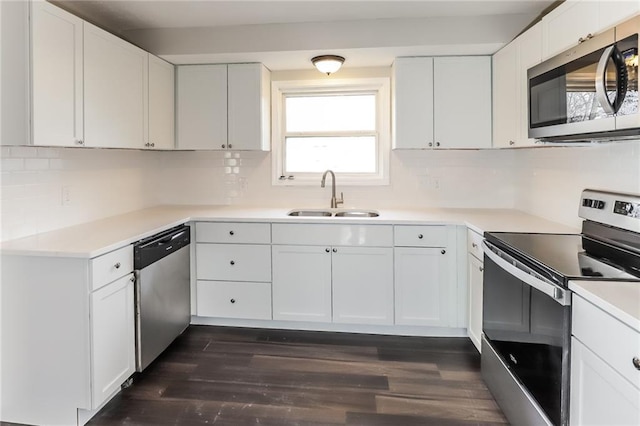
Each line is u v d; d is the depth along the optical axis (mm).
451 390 2232
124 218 2902
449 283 2834
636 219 1746
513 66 2629
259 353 2693
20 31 1864
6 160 2102
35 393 1990
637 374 1089
